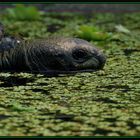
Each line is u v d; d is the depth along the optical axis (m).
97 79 17.34
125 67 19.12
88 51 18.55
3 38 19.53
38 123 13.08
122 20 32.66
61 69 18.50
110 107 14.31
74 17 33.91
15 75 18.08
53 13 35.88
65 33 26.58
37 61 18.58
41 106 14.39
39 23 30.88
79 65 18.48
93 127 12.83
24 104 14.56
